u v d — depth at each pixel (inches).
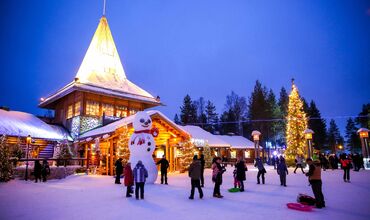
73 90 1311.5
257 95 2743.6
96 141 978.1
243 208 362.9
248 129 3029.0
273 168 1438.2
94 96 1376.7
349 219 300.0
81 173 1035.3
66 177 902.4
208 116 3351.4
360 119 2613.2
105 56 1697.8
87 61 1649.9
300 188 577.3
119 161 702.5
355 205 379.6
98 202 416.5
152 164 685.3
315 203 371.6
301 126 1501.0
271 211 343.0
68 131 1359.5
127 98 1453.0
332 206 373.1
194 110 3304.6
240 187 570.3
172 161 1143.6
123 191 543.5
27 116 1310.3
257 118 2674.7
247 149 2196.1
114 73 1702.8
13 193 525.0
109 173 982.4
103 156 1107.9
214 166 464.1
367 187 575.5
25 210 359.9
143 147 682.8
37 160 780.0
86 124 1307.8
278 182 701.3
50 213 339.6
